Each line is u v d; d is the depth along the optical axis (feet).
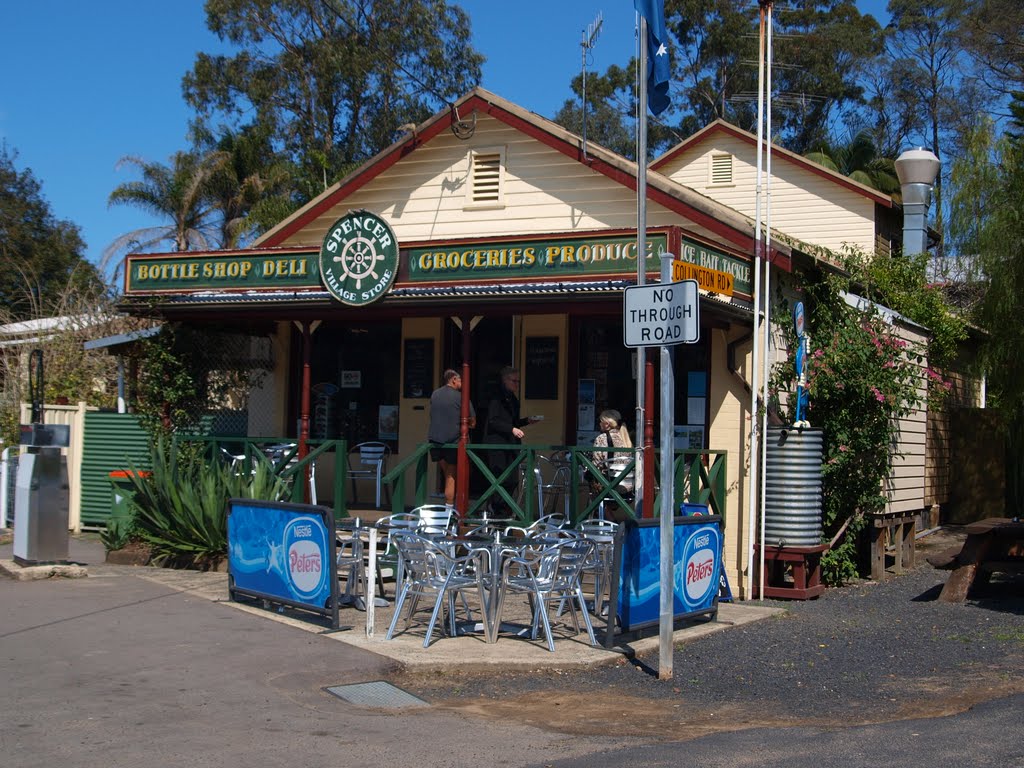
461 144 44.78
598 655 26.63
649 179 39.93
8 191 132.57
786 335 39.37
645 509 33.50
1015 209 50.11
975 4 123.54
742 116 122.62
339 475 38.45
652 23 33.81
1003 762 18.13
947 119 126.41
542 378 42.86
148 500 40.01
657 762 18.66
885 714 22.30
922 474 48.88
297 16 115.14
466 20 119.03
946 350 55.83
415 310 38.27
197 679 24.22
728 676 25.67
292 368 47.78
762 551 36.50
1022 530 35.99
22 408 52.44
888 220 81.20
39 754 18.83
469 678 25.43
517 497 41.34
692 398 39.29
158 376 43.50
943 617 33.06
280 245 47.80
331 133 116.06
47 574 36.22
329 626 29.50
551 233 35.63
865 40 126.93
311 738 20.29
